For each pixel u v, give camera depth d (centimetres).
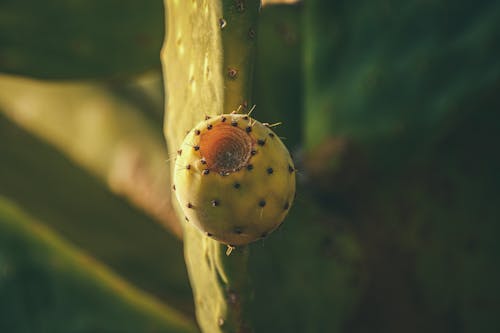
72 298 87
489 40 85
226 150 55
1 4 87
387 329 88
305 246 83
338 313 85
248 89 60
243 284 64
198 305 68
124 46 90
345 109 91
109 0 88
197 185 55
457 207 89
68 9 88
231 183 55
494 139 88
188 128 65
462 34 86
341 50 92
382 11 90
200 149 55
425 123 87
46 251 88
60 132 128
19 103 131
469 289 89
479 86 85
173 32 67
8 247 87
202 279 66
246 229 56
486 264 88
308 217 85
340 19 92
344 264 85
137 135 128
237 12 59
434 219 89
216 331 66
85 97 132
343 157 90
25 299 87
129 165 125
